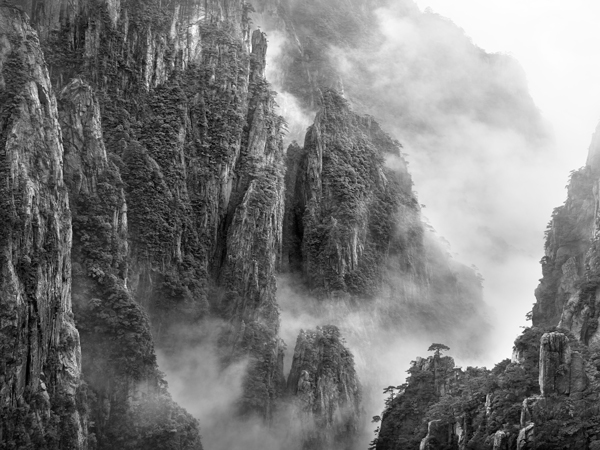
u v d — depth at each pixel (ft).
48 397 590.14
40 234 603.26
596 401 525.75
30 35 650.02
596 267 641.40
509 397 554.87
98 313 655.35
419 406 647.15
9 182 601.21
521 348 583.58
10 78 631.15
